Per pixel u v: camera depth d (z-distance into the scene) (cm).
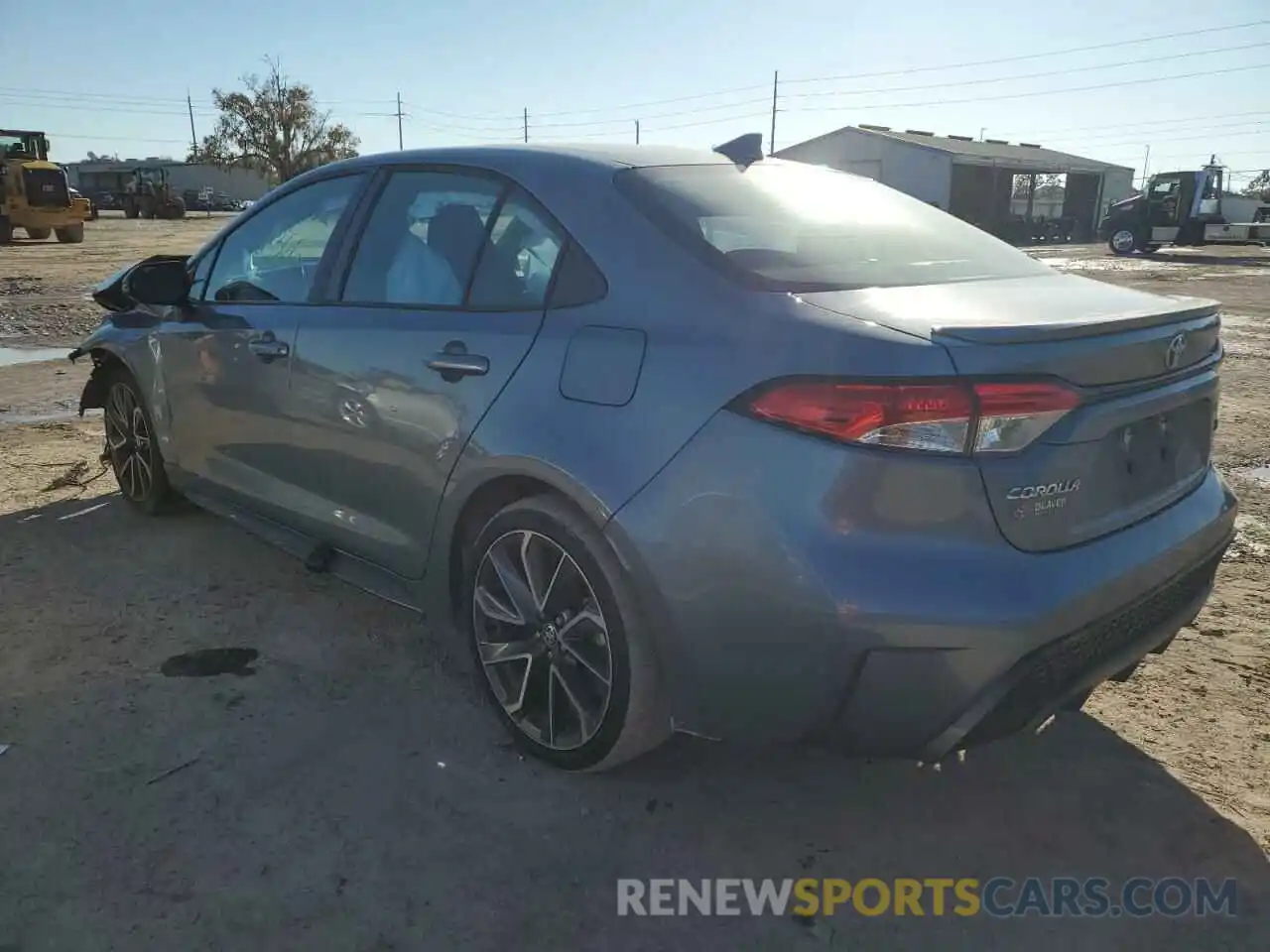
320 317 330
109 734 288
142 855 238
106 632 351
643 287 247
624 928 220
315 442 332
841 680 212
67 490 509
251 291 373
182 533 449
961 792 270
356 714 301
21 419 656
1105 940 220
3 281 1620
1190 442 262
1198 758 285
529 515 260
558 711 269
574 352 251
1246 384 862
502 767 277
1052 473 212
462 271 293
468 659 306
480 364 271
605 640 249
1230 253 3419
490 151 305
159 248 2470
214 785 265
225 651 339
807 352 214
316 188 359
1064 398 211
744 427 217
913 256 276
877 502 206
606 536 237
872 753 223
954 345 205
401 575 315
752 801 265
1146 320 230
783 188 296
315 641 347
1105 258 3133
